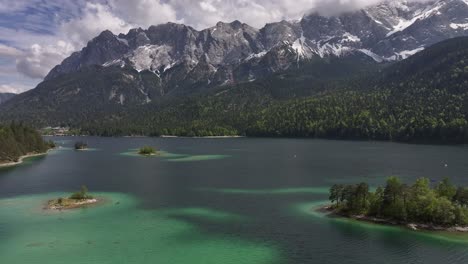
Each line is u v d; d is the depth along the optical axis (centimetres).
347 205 12025
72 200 13838
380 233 10269
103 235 10438
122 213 12438
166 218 11881
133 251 9381
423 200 10944
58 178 18862
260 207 12938
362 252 9131
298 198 14100
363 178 17712
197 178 18488
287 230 10625
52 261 8888
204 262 8738
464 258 8806
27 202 13950
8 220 11756
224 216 12000
